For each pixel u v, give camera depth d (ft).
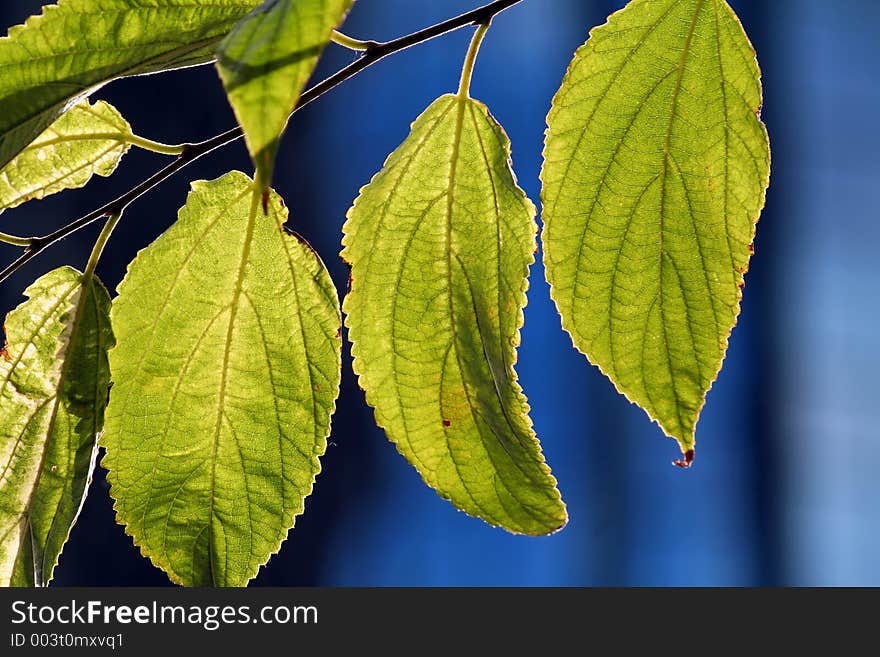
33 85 1.50
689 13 1.62
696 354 1.62
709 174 1.62
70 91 1.51
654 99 1.62
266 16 1.36
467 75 1.62
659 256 1.63
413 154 1.63
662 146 1.62
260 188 1.33
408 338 1.64
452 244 1.64
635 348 1.63
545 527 1.63
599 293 1.63
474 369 1.64
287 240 1.64
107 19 1.51
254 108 1.34
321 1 1.35
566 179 1.63
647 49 1.62
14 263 1.63
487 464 1.64
